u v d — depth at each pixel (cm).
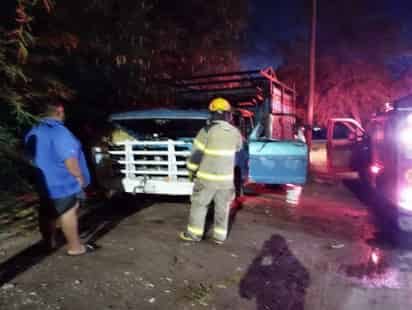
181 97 898
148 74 862
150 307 298
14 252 387
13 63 480
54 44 543
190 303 308
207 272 368
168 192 544
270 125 685
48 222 382
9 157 500
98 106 783
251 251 432
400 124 494
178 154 539
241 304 313
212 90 859
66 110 711
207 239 461
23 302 290
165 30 866
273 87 821
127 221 523
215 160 429
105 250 405
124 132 611
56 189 355
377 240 493
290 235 499
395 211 509
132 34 725
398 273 388
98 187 583
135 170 565
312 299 329
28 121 471
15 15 475
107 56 710
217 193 438
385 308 317
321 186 891
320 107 1728
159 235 465
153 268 367
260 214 602
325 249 452
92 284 325
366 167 764
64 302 294
